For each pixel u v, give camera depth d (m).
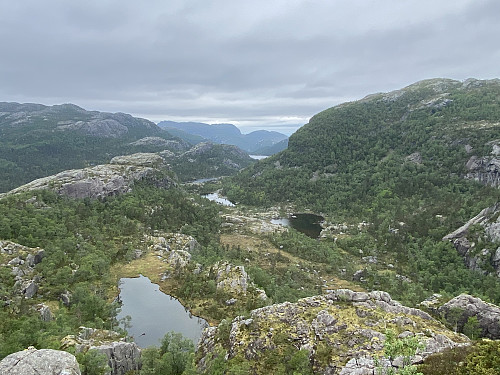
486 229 167.12
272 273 154.75
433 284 148.62
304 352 58.22
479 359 45.44
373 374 48.53
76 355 64.88
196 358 73.62
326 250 197.75
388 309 73.31
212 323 106.06
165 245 174.00
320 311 70.38
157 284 134.88
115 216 195.12
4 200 167.75
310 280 154.75
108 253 151.62
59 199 197.50
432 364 47.34
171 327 104.00
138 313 112.31
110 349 72.06
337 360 56.44
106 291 121.50
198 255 165.12
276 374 56.28
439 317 80.06
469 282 144.50
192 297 122.00
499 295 126.19
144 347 92.50
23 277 105.00
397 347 41.06
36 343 71.50
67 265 123.81
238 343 66.81
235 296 119.44
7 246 116.56
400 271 165.62
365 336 61.50
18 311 86.56
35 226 140.50
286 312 72.75
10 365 42.34
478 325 76.06
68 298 103.56
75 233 157.62
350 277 162.62
